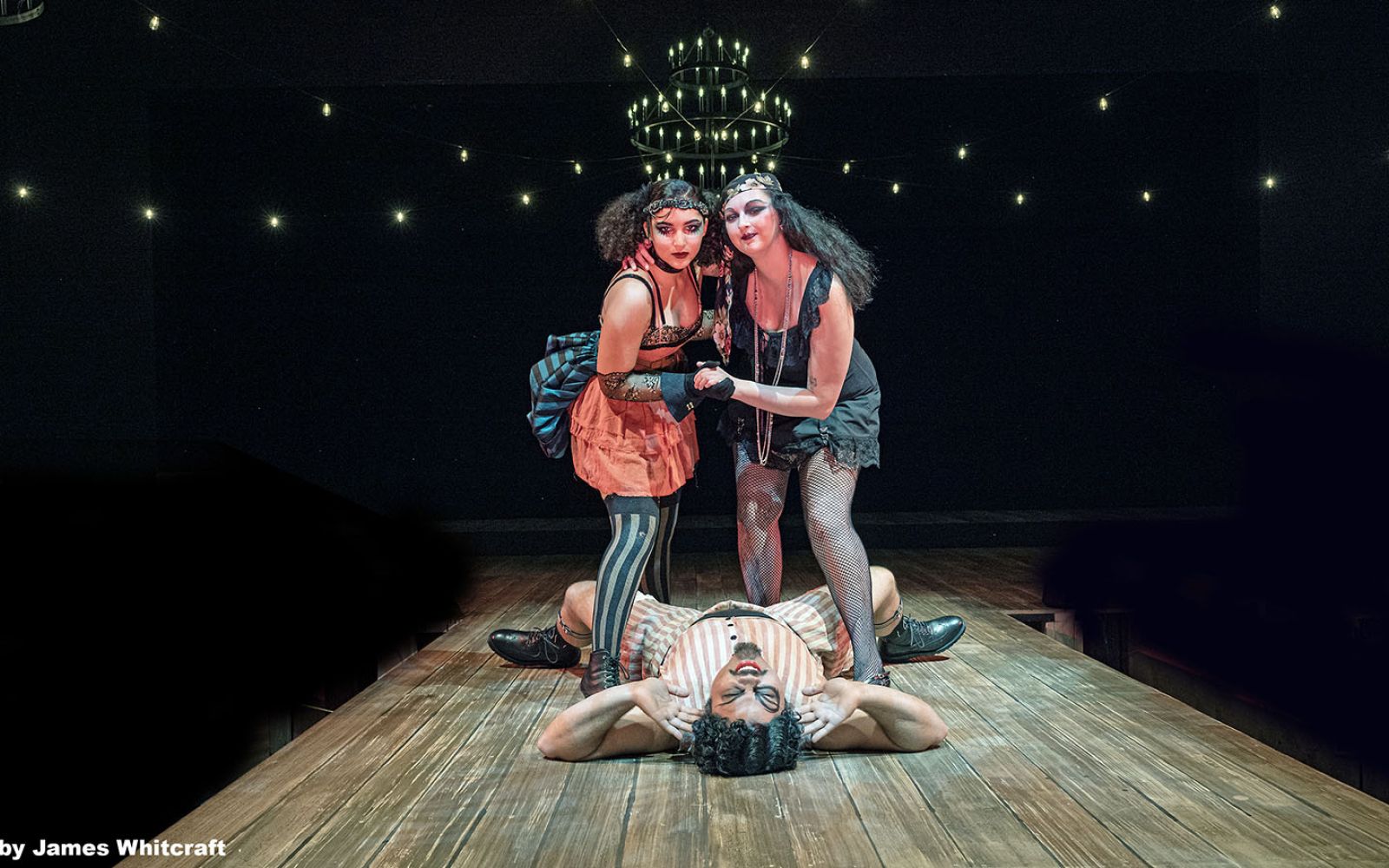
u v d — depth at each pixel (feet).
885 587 11.69
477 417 28.12
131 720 17.62
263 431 27.91
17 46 24.86
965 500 28.25
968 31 24.44
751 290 10.85
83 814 16.20
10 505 25.40
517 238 27.71
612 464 10.91
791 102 26.22
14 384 25.72
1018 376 28.07
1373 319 25.48
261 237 27.30
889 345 28.07
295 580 21.97
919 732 9.21
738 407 11.58
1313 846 7.15
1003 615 16.17
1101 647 18.85
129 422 25.91
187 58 24.76
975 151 26.84
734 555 23.65
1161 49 24.59
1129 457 28.04
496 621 16.49
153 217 25.66
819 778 8.73
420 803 8.29
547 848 7.32
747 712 8.58
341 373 27.96
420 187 27.07
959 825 7.61
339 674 19.79
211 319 27.61
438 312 27.99
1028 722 10.34
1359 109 25.08
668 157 19.11
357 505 28.04
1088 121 26.66
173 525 26.05
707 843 7.35
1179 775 8.70
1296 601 20.42
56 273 25.57
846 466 10.91
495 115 26.81
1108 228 27.66
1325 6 24.64
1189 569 21.20
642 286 10.41
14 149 25.26
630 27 24.27
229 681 18.99
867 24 24.38
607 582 10.59
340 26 24.50
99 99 25.17
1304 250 25.52
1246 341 26.66
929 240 27.84
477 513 28.22
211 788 17.81
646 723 9.16
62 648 18.48
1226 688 19.75
